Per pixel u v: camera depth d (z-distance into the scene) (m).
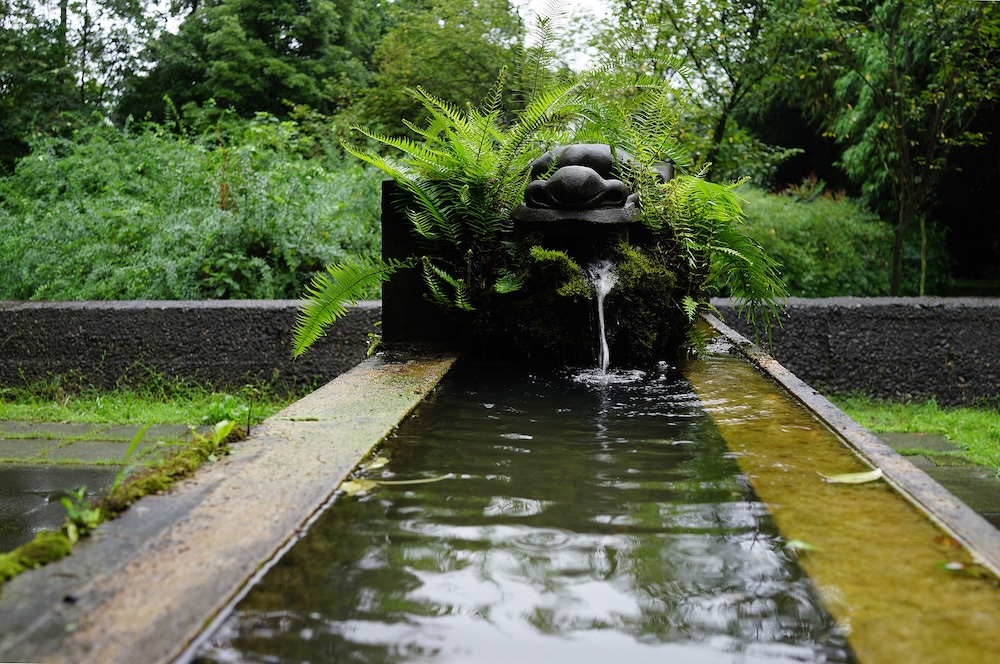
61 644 1.24
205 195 8.88
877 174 13.87
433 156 4.71
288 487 2.07
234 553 1.62
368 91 12.84
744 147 10.28
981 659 1.25
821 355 6.43
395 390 3.55
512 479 2.28
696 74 9.57
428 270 4.77
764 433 2.84
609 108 5.20
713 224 4.69
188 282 7.89
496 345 4.64
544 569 1.64
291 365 6.63
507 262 4.65
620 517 1.95
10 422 5.73
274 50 20.48
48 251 8.55
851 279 13.09
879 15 10.66
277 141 10.59
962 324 6.30
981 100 10.46
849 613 1.41
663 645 1.33
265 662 1.26
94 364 6.68
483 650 1.31
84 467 4.54
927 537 1.78
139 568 1.53
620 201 4.45
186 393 6.60
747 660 1.29
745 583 1.56
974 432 5.37
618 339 4.48
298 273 8.33
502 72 5.46
